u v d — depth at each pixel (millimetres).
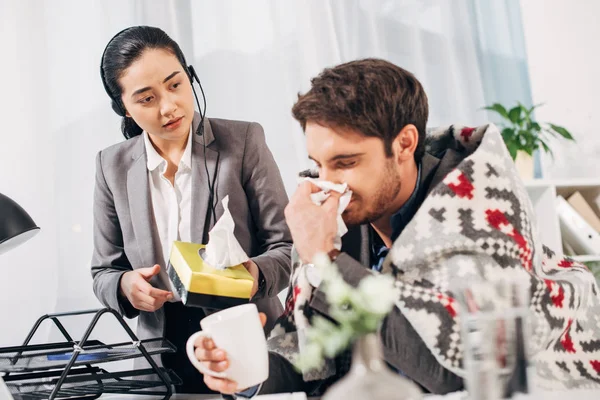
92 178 2330
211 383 970
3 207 1137
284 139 2631
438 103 2969
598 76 3086
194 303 1276
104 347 1149
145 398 1259
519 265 1119
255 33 2639
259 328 984
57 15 2344
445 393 1072
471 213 1146
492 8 3152
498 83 3135
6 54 2252
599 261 2688
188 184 1724
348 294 663
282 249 1631
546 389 1110
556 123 3086
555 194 2676
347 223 1199
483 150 1215
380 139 1141
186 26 2543
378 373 554
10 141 2236
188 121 1653
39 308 2211
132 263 1710
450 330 1041
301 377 1214
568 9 3105
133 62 1593
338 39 2797
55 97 2318
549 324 1068
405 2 2939
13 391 1157
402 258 1146
